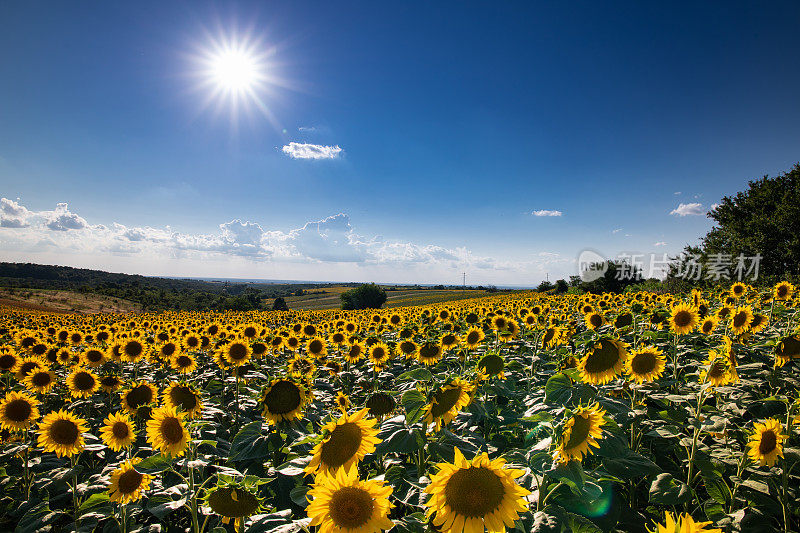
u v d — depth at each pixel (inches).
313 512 88.2
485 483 82.4
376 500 86.9
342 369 387.9
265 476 193.8
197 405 221.8
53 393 373.7
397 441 146.3
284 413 183.6
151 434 165.0
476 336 317.7
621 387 225.1
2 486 214.8
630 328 349.7
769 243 1672.0
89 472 231.1
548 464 117.0
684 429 203.6
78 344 568.1
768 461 148.5
